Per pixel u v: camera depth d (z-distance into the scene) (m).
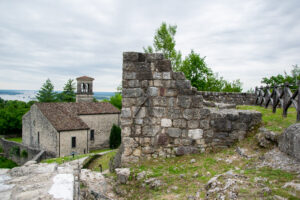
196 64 26.91
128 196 5.88
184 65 27.09
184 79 7.55
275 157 5.68
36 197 2.99
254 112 7.98
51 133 28.75
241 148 7.07
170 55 27.70
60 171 4.13
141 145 7.48
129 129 7.48
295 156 5.24
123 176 6.44
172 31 28.02
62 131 27.84
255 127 7.86
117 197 5.96
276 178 4.57
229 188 4.34
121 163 7.40
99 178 6.47
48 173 3.94
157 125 7.49
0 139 41.56
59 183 3.48
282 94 8.55
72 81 76.38
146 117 7.49
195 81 27.00
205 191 4.82
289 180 4.40
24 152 33.66
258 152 6.55
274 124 7.52
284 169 4.95
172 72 7.52
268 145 6.57
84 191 5.74
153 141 7.48
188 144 7.57
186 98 7.55
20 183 3.49
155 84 7.49
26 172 4.03
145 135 7.48
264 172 5.00
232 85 31.64
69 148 28.56
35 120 32.78
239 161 6.29
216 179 4.95
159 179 6.01
